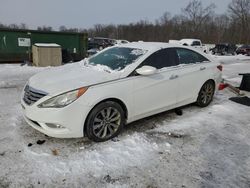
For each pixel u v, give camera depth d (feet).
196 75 16.97
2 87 23.65
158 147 12.30
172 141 12.99
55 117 11.10
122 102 12.80
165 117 16.21
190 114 17.02
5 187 9.02
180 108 18.15
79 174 9.92
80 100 11.34
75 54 48.03
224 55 87.45
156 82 14.16
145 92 13.71
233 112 17.92
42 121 11.28
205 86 18.13
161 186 9.48
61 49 42.96
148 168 10.54
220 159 11.48
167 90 14.98
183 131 14.25
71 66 15.16
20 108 16.99
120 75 12.78
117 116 12.78
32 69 36.65
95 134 12.13
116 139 12.82
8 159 10.67
